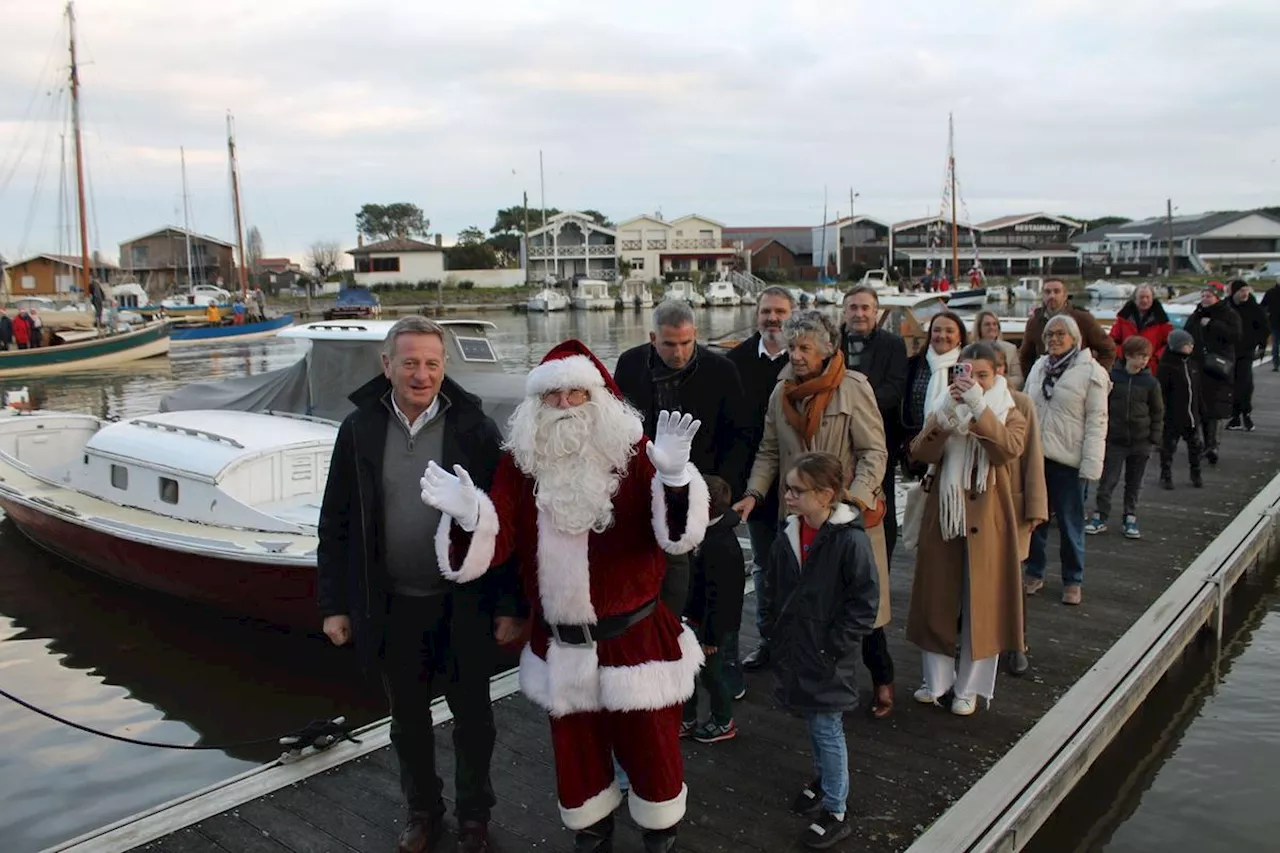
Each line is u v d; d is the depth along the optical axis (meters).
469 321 9.23
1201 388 9.66
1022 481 4.65
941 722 4.46
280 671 6.77
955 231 56.91
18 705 6.29
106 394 23.88
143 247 74.12
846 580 3.50
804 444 4.21
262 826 3.69
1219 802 4.56
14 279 64.06
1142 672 4.96
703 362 4.19
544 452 2.94
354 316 53.31
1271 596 7.30
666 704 3.01
